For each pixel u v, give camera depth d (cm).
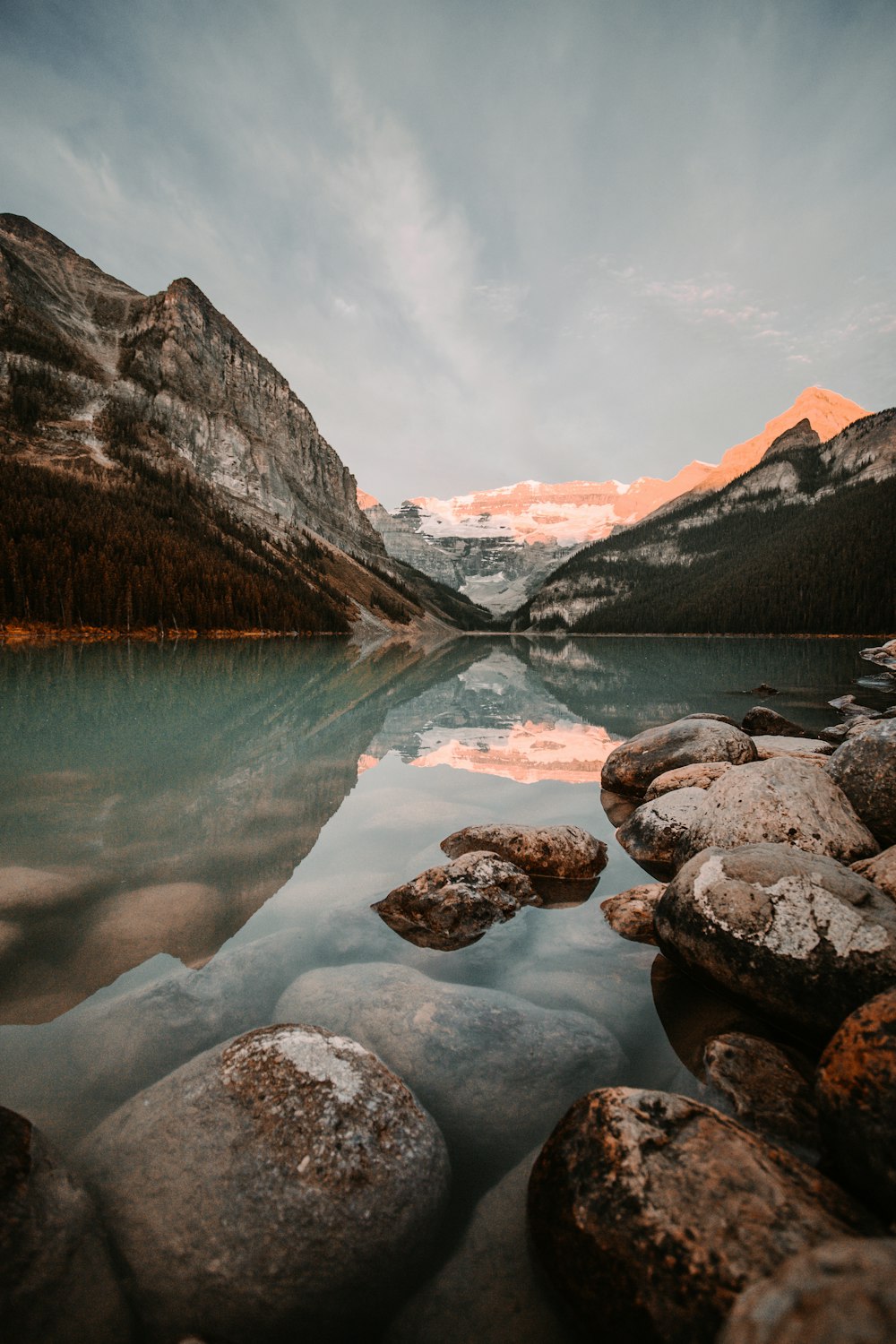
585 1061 347
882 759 616
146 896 528
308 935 478
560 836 655
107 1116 297
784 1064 332
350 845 683
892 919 382
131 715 1554
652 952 481
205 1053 318
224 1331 208
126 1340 202
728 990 403
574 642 9331
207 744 1223
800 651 5238
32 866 595
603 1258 212
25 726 1374
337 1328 214
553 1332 209
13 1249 210
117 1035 349
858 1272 138
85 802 823
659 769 901
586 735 1448
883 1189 235
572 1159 247
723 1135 244
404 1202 249
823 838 529
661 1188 223
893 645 4272
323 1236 233
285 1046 304
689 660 4266
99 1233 233
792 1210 212
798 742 1088
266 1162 253
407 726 1530
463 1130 304
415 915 516
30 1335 195
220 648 4884
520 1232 246
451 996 390
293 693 2161
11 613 5094
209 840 688
